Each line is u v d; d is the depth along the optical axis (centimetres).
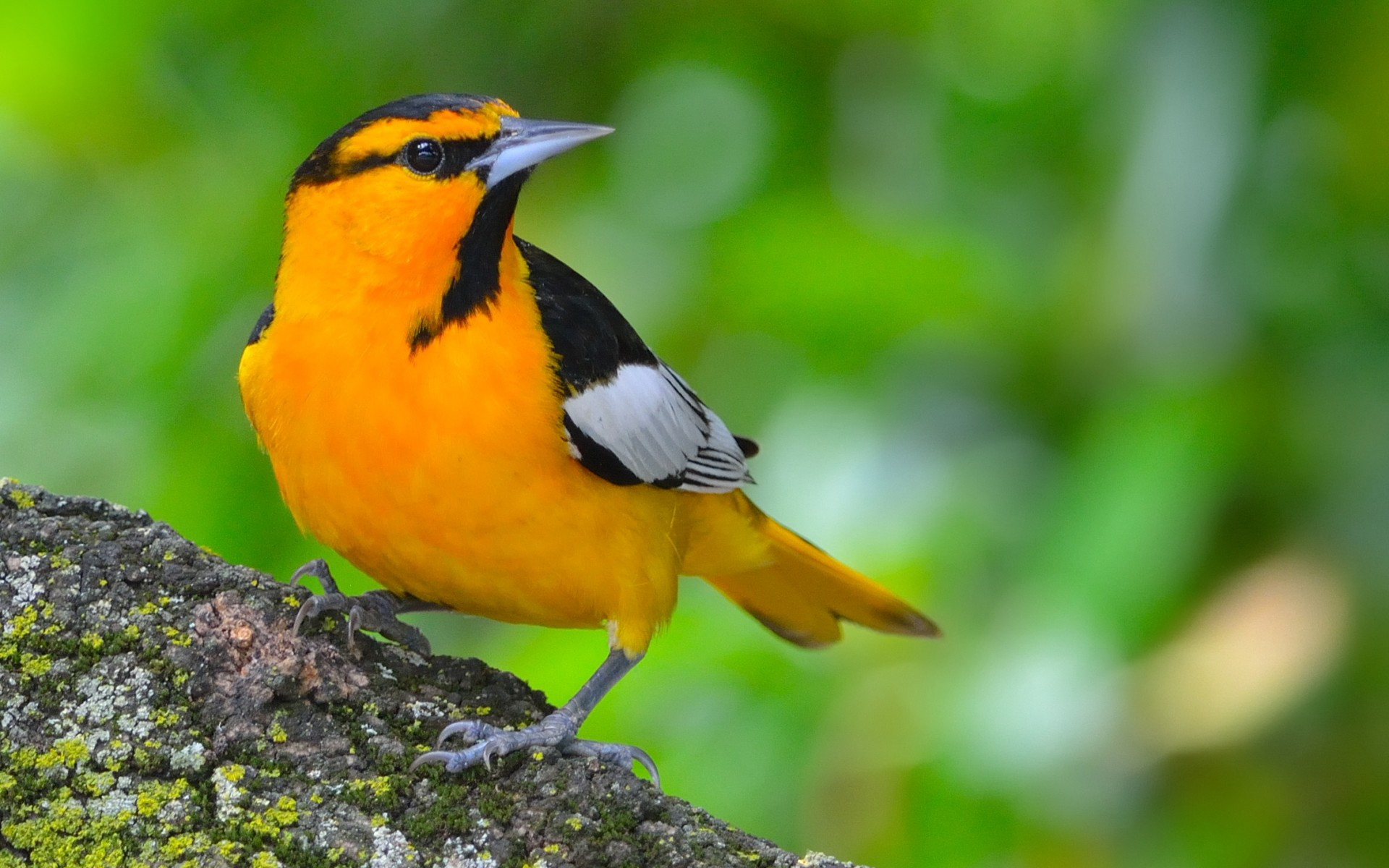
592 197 1181
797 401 1112
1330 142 1012
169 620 622
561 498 741
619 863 590
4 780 572
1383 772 972
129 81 1103
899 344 1086
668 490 825
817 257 1071
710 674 1026
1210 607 990
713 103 1213
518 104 1199
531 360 733
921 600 1027
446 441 709
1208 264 992
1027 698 946
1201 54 985
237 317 1058
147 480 1043
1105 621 940
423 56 1152
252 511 1034
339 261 713
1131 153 1009
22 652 600
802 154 1162
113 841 566
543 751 636
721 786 996
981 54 1136
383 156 708
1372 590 964
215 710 607
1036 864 955
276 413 728
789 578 1003
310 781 601
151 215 1095
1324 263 995
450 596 781
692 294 1120
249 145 1108
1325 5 966
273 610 640
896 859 966
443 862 584
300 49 1113
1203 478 951
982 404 1077
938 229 1084
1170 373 989
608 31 1188
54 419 1060
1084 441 999
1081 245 1059
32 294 1099
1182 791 984
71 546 630
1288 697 960
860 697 1009
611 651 776
